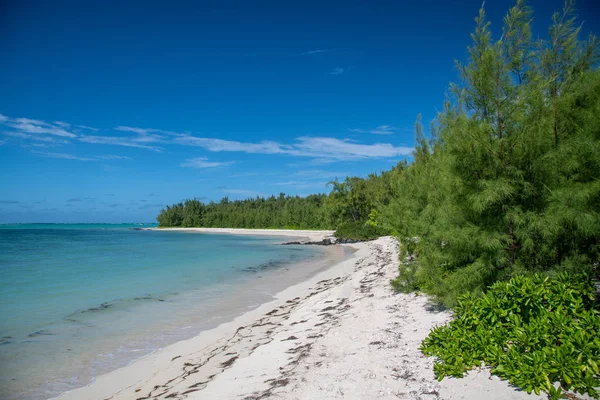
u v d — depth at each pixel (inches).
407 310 374.0
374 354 260.4
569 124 270.4
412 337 283.7
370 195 2503.7
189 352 345.7
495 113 275.6
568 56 287.6
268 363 288.5
